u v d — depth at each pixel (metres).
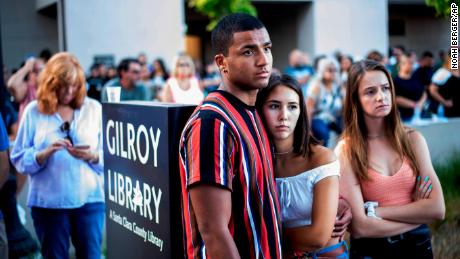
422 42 21.45
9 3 18.09
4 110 5.27
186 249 2.17
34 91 5.73
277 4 18.62
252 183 2.02
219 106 2.02
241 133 2.01
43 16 18.48
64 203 3.66
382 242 2.77
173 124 2.30
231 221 2.02
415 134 2.88
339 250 2.61
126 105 2.63
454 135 6.36
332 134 7.33
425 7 21.17
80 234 3.76
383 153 2.83
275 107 2.36
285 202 2.42
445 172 5.45
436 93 8.38
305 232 2.40
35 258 4.49
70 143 3.59
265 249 2.04
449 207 4.75
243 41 2.03
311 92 7.17
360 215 2.76
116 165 2.79
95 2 15.46
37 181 3.70
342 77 9.58
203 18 20.41
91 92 10.07
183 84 6.23
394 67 9.92
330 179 2.40
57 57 3.72
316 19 17.88
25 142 3.70
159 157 2.37
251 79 2.04
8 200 4.46
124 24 15.79
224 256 1.93
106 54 15.65
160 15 16.14
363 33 18.30
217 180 1.92
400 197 2.78
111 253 2.91
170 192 2.31
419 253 2.79
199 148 1.96
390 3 19.36
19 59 18.38
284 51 19.53
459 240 4.30
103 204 3.83
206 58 21.95
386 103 2.75
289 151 2.46
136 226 2.61
